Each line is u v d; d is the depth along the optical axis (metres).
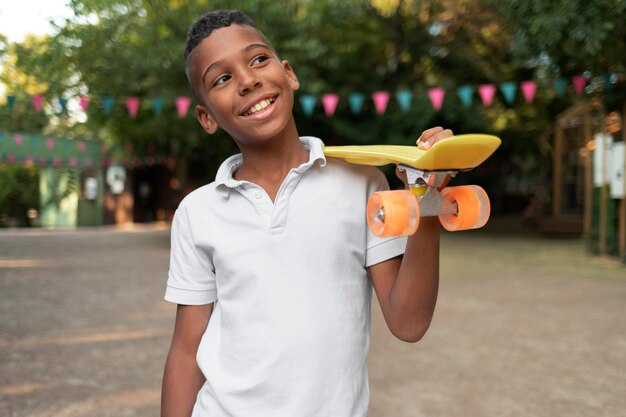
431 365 3.97
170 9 9.88
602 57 7.33
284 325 1.17
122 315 5.70
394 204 0.92
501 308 5.85
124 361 4.16
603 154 9.35
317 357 1.16
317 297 1.18
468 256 10.44
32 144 16.14
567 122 12.98
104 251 11.78
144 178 20.52
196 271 1.31
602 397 3.36
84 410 3.24
